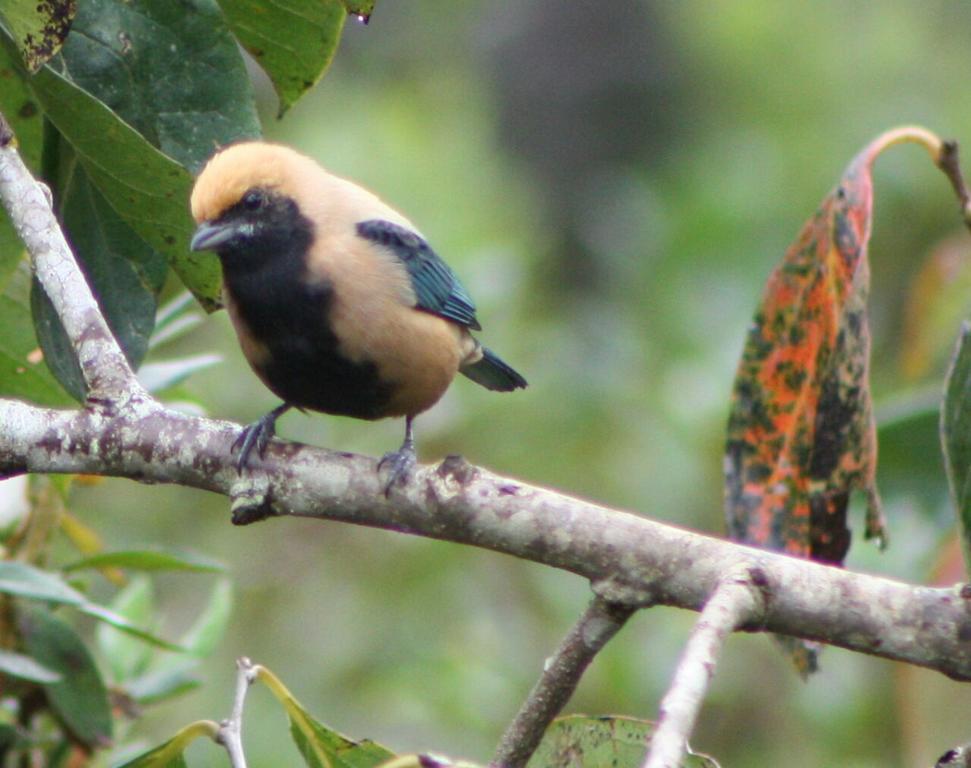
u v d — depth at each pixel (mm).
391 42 27156
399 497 6988
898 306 19406
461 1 27797
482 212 19312
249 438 7250
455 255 17938
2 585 8023
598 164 27078
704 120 26594
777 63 24562
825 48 24344
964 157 21266
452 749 15430
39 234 7766
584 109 27094
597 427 17422
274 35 8367
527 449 16812
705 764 6480
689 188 21781
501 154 27531
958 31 24219
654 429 17422
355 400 9938
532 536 6762
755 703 16344
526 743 6891
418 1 27500
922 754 11367
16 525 9680
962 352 7633
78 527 10281
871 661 15758
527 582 16922
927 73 23484
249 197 9438
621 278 21297
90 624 13562
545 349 17875
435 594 16656
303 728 7348
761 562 6480
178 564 9039
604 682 15531
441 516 6875
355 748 7355
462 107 25484
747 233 20578
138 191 8039
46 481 9086
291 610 16641
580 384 17656
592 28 27531
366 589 16766
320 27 8305
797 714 16078
